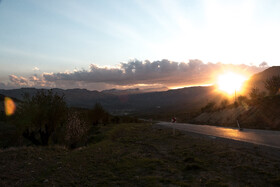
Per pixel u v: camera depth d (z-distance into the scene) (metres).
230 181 6.66
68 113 18.12
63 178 7.13
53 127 18.08
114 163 9.16
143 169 8.24
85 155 11.11
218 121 43.41
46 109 17.25
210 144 13.88
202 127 30.61
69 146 16.89
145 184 6.47
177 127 32.47
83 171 8.02
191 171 7.86
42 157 10.52
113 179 7.03
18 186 6.26
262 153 10.48
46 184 6.47
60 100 18.33
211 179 6.80
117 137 20.58
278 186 6.12
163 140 17.12
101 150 12.68
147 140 17.41
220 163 8.94
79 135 17.08
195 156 10.41
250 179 6.80
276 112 28.11
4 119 19.34
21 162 9.32
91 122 39.62
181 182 6.51
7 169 8.12
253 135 18.03
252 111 33.91
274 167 7.99
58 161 9.69
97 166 8.79
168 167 8.48
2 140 21.34
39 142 18.33
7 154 10.71
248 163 8.70
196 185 6.31
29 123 16.91
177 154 11.11
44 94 18.06
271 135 17.39
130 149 13.00
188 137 18.48
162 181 6.72
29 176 7.32
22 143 20.33
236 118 36.22
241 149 11.73
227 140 15.59
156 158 10.25
